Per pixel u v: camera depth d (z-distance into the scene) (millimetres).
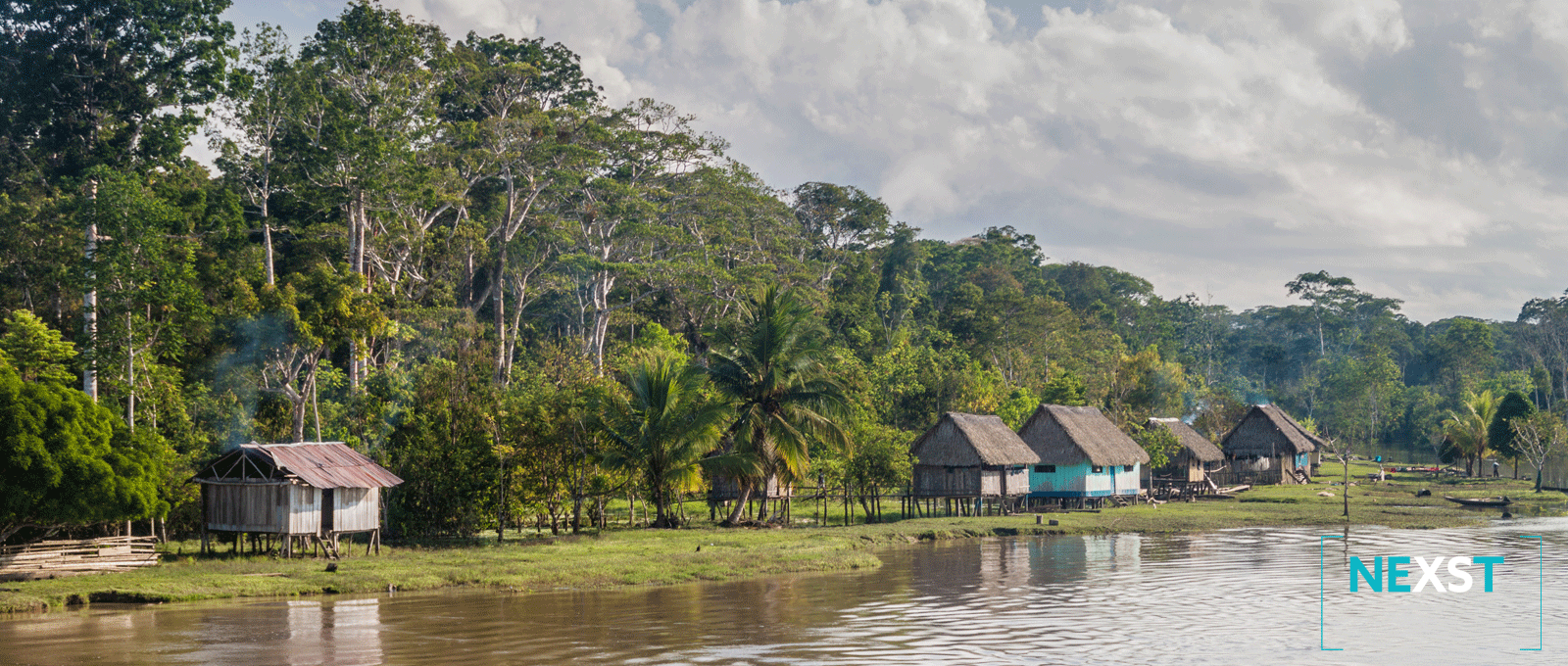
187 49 55500
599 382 48750
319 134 57969
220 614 26031
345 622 25109
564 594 30047
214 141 57938
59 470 29859
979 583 32781
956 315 110625
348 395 50562
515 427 43281
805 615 26719
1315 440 97688
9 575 29359
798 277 93750
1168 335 157125
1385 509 62344
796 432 49688
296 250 61281
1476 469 104062
